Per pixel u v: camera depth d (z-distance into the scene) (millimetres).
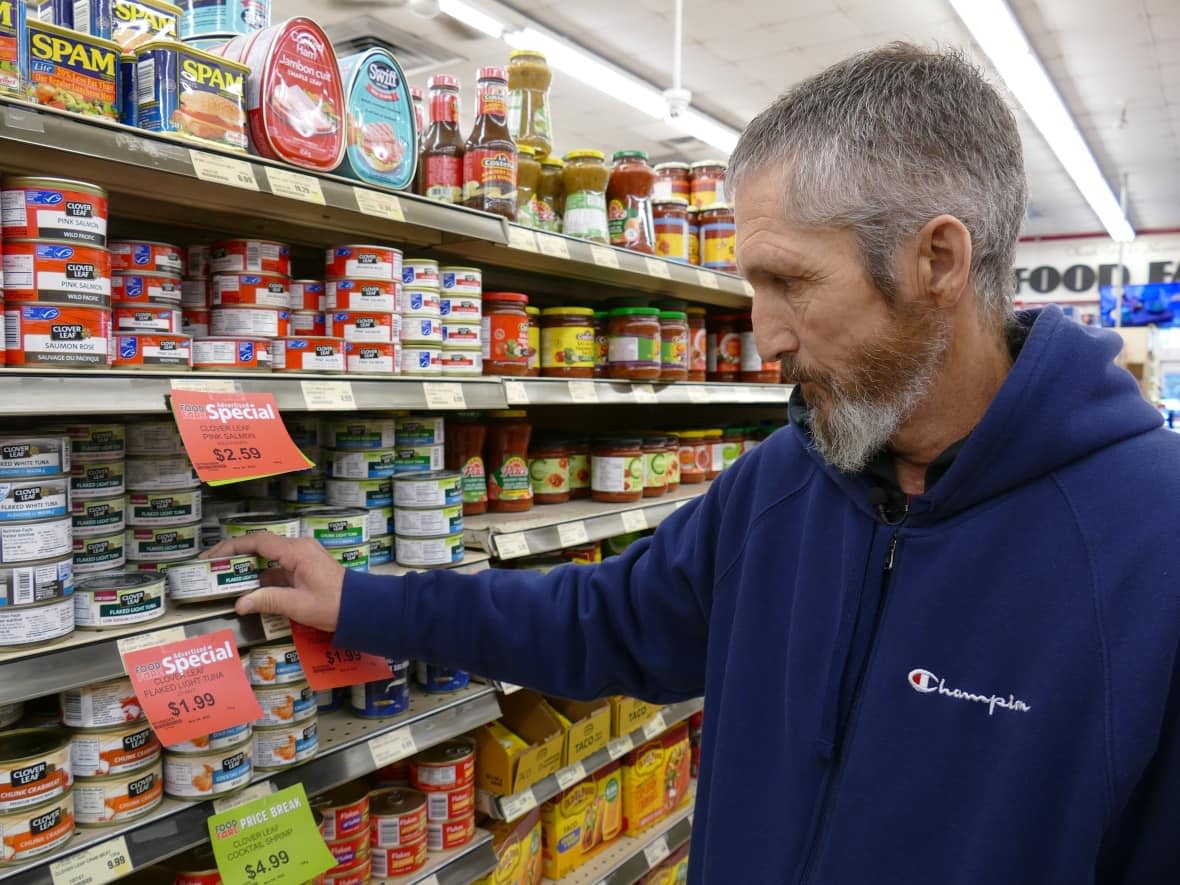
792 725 1078
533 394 2096
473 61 7363
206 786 1423
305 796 1540
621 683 1450
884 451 1089
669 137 9688
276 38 1505
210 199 1660
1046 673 902
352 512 1694
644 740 2564
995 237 972
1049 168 10578
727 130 8930
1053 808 886
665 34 6910
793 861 1047
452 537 1917
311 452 1899
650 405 3504
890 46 1009
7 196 1204
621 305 2535
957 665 962
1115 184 11359
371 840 1862
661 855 2613
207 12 1652
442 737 1864
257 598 1435
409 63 7395
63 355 1227
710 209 2861
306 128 1551
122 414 1580
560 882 2352
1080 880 862
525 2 6328
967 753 945
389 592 1446
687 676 1408
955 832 939
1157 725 840
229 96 1435
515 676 1471
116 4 1502
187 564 1409
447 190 1936
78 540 1406
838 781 1023
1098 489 928
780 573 1168
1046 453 943
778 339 1021
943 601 978
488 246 2127
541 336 2391
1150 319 13242
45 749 1262
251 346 1544
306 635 1492
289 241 2059
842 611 1052
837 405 1008
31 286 1205
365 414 1944
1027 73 6773
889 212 926
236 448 1356
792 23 6695
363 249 1702
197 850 1567
